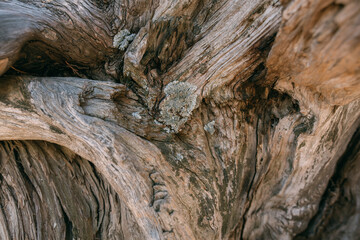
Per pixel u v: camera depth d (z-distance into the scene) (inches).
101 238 109.3
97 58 100.4
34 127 84.4
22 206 101.3
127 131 86.4
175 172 91.1
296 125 85.4
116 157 80.4
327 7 49.7
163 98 96.0
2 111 80.7
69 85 86.8
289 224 96.7
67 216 106.0
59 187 104.1
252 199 98.7
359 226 88.6
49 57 93.2
